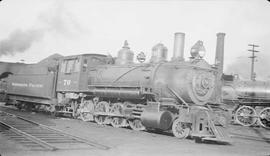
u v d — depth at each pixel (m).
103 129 14.03
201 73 13.20
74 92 18.33
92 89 17.20
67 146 9.20
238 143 12.46
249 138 14.42
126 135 12.39
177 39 15.13
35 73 22.23
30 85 22.45
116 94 15.28
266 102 20.80
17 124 14.12
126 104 15.15
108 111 15.95
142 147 9.77
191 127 12.32
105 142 10.39
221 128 12.13
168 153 8.99
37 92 21.23
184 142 11.38
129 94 14.51
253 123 20.98
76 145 9.42
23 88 23.52
